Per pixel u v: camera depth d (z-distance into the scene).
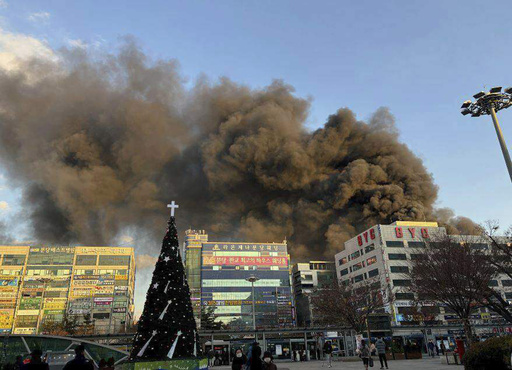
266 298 120.12
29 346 28.72
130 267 120.19
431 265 35.31
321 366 31.77
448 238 38.78
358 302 55.34
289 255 136.50
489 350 12.94
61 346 29.28
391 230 96.94
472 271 30.83
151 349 13.95
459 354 26.66
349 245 111.50
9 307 109.00
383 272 92.19
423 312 72.19
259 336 64.94
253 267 123.94
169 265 15.65
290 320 117.50
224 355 50.94
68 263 116.81
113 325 110.06
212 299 117.44
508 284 85.19
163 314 14.54
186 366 14.09
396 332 75.81
